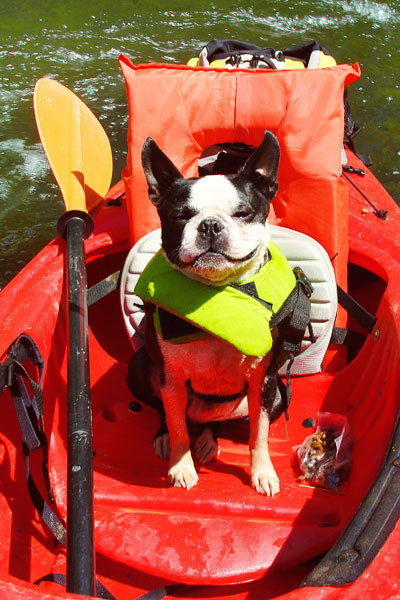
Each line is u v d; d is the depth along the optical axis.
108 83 6.25
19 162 5.34
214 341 2.11
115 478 2.31
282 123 2.75
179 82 2.85
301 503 2.12
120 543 1.96
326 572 1.50
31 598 1.38
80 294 2.27
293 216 2.78
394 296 2.59
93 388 2.96
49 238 4.66
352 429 2.50
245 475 2.38
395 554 1.52
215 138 2.86
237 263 1.99
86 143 3.34
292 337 2.28
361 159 4.23
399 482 1.69
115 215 3.20
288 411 2.79
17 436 2.25
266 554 1.91
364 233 3.08
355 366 2.79
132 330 2.80
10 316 2.46
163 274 2.14
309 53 3.97
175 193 2.07
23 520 2.07
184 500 2.13
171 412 2.25
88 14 7.59
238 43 3.96
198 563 1.89
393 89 6.08
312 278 2.63
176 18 7.51
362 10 7.63
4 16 7.52
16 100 6.06
